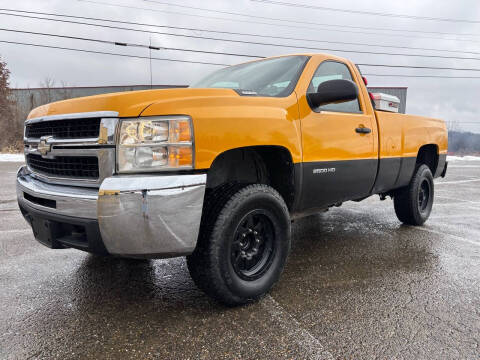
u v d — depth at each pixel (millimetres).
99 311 2307
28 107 28031
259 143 2365
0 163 14289
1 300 2463
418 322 2170
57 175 2340
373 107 3713
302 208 2945
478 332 2061
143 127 1969
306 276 2916
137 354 1836
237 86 3178
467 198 7305
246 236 2424
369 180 3523
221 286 2211
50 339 1979
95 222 1942
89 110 2082
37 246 3711
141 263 3230
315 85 3068
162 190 1897
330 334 2025
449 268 3115
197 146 2051
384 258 3383
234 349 1878
